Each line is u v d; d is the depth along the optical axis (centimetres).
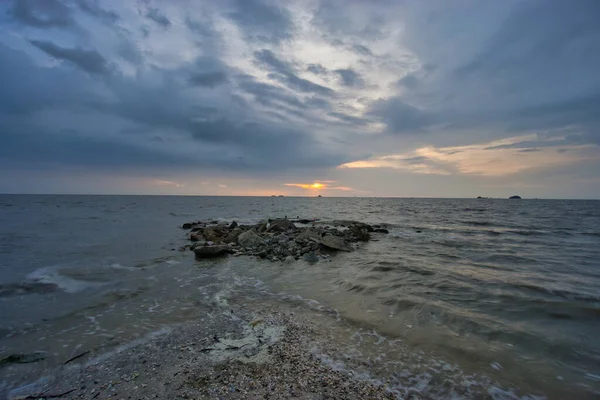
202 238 2081
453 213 5819
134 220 3738
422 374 545
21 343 660
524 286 1067
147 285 1092
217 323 760
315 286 1077
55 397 482
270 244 1916
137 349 630
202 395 478
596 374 554
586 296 971
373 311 836
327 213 5750
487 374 549
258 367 559
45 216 4131
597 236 2556
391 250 1811
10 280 1142
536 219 4441
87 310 853
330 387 502
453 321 763
